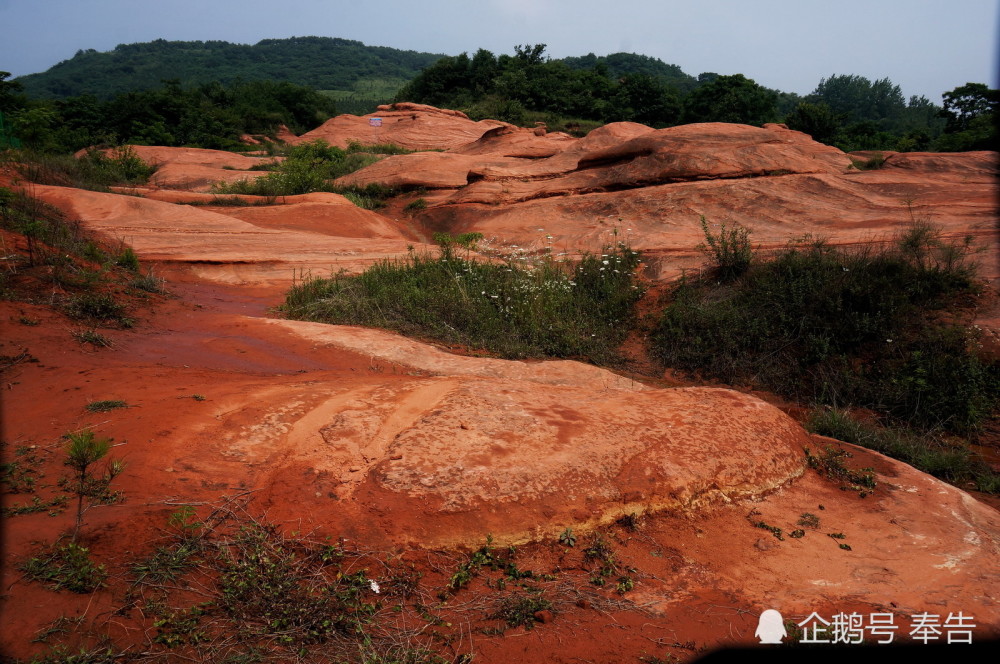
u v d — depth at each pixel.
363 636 2.74
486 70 63.84
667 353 8.96
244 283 10.92
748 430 4.48
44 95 165.25
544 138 31.81
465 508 3.41
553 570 3.33
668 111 57.28
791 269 9.43
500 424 4.04
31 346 5.72
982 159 15.55
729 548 3.63
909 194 12.69
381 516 3.33
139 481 3.41
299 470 3.56
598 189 15.52
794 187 13.38
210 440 3.81
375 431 3.96
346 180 24.59
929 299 8.23
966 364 7.18
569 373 6.91
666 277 10.77
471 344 8.37
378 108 52.91
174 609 2.66
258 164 32.91
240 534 3.13
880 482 4.58
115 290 8.14
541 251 13.26
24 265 7.78
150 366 5.64
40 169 15.83
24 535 2.86
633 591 3.23
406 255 12.74
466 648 2.75
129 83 173.50
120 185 18.84
